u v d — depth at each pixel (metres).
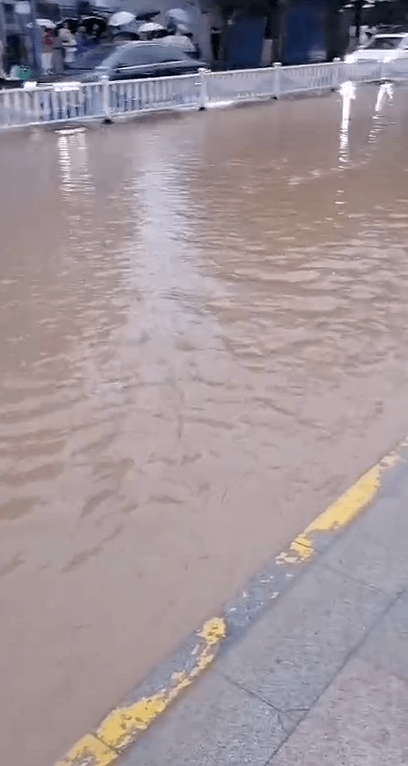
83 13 18.73
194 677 2.38
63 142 13.16
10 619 2.74
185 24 21.00
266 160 11.52
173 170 10.84
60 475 3.63
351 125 15.05
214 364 4.72
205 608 2.73
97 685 2.44
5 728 2.29
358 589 2.70
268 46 22.97
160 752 2.12
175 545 3.11
